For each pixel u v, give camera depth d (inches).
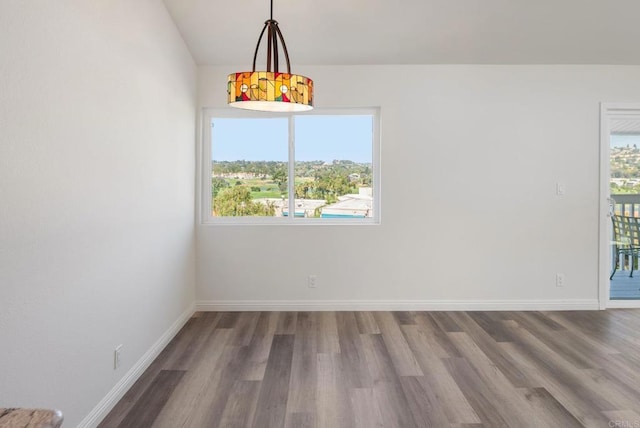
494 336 140.3
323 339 138.2
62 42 75.4
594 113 167.2
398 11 135.6
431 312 167.3
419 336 140.6
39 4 68.8
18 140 63.9
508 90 166.6
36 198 68.4
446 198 168.1
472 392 102.3
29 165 66.5
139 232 111.1
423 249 168.7
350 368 116.0
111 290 95.2
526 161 167.6
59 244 75.0
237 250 169.0
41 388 70.1
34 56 67.6
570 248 169.0
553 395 100.6
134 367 108.3
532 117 166.9
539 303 169.6
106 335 93.0
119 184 98.9
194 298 168.1
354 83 167.0
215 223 172.7
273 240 169.2
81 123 82.0
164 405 96.7
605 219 169.0
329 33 146.7
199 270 169.0
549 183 167.8
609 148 170.1
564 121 167.2
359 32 146.4
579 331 144.9
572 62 164.7
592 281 169.8
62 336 76.1
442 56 160.7
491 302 169.6
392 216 168.2
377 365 117.9
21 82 64.5
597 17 137.9
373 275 169.5
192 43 151.6
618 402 97.3
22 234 65.1
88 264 85.0
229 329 147.7
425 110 166.7
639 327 148.8
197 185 167.8
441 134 167.2
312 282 169.6
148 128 117.2
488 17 138.5
